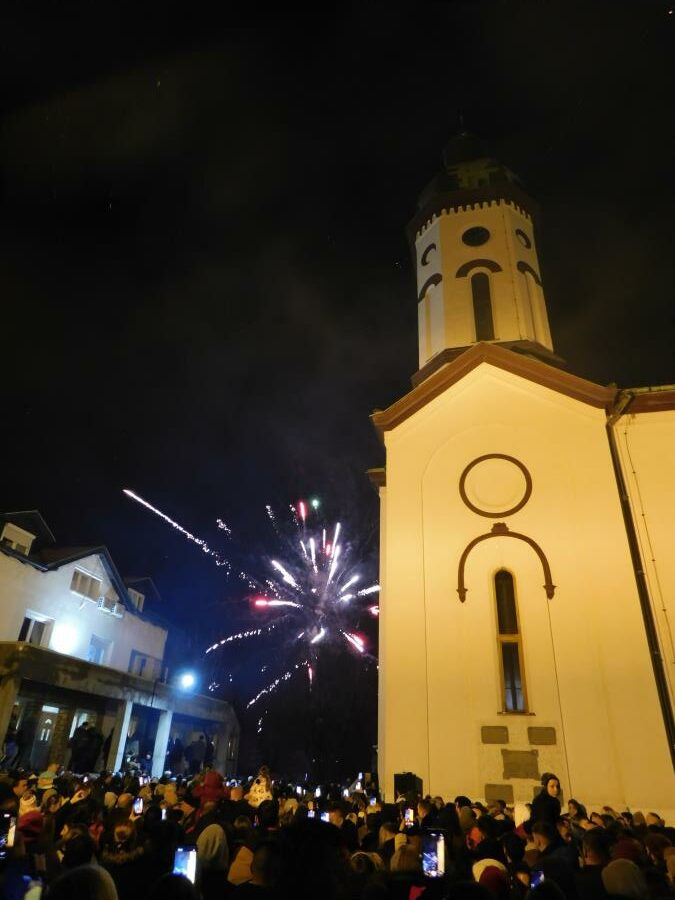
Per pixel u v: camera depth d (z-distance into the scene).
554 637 17.97
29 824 7.68
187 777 24.03
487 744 17.12
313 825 3.71
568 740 16.64
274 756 41.53
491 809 13.28
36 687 24.31
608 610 17.91
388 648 19.11
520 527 19.89
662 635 17.56
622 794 15.70
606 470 20.00
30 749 24.03
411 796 14.23
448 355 27.03
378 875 6.12
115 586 33.81
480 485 21.03
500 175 32.12
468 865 8.28
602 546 18.88
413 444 22.56
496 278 28.86
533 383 22.12
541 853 7.72
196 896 3.51
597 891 6.21
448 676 18.27
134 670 35.53
